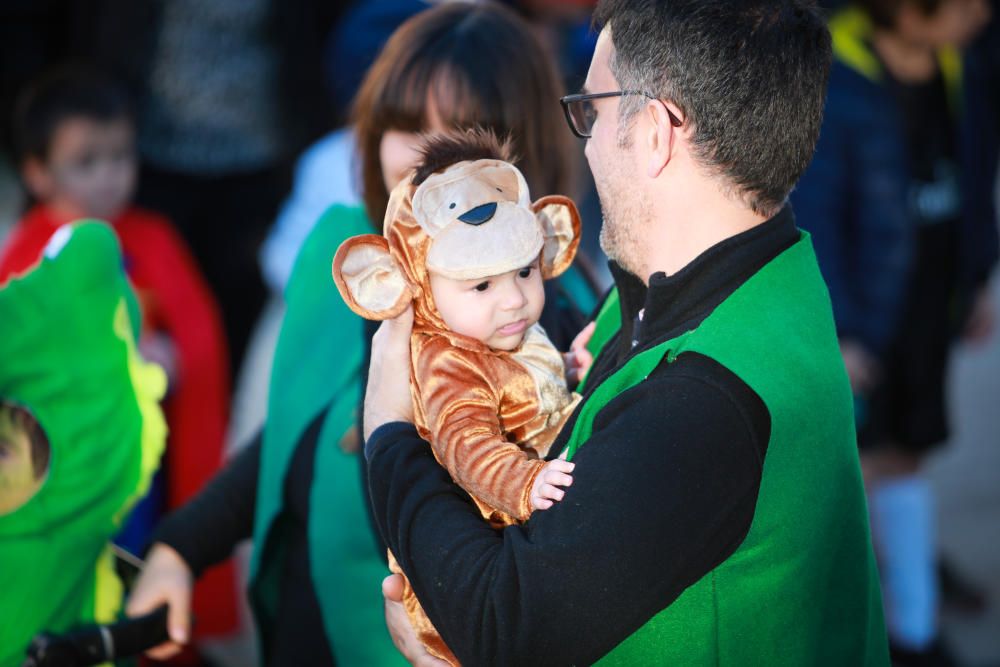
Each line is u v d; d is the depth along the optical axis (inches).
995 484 470.3
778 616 142.4
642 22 146.3
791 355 140.3
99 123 311.4
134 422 201.2
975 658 371.6
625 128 148.9
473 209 150.6
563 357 177.5
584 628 134.8
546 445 156.8
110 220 319.6
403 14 319.9
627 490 133.6
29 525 188.7
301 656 208.5
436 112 193.3
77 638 186.7
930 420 355.6
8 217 566.3
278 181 430.9
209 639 336.2
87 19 418.9
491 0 218.1
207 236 429.7
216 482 224.4
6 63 439.5
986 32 379.2
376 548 200.2
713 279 145.1
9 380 187.8
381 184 204.1
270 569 220.4
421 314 155.8
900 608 355.3
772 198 146.7
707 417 134.3
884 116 323.6
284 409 214.7
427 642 163.8
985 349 588.1
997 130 367.9
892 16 330.6
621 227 153.3
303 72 425.4
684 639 141.0
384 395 157.4
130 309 211.9
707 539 135.1
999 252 377.7
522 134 196.9
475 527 144.5
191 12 406.6
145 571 211.6
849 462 147.6
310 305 217.9
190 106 414.0
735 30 142.0
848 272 329.4
